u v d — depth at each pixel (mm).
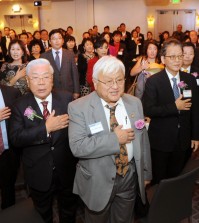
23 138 1739
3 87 2109
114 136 1465
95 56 4391
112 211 1729
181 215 1631
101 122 1534
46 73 1764
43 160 1832
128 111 1607
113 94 1476
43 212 1940
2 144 2096
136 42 10055
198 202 2658
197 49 3330
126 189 1635
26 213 1645
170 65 2143
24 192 2912
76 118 1549
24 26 13516
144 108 2234
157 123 2271
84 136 1532
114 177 1538
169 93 2197
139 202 1749
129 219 1722
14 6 13164
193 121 2279
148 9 12664
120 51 7793
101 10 12914
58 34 3998
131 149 1596
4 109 1966
